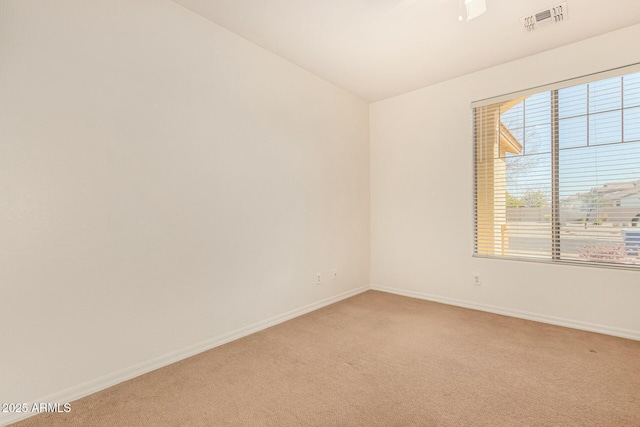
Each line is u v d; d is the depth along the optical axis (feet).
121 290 6.64
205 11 7.77
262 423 5.28
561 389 6.14
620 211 8.71
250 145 9.20
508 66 10.34
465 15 7.82
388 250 13.53
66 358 5.93
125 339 6.70
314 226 11.32
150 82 7.07
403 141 12.97
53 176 5.78
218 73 8.38
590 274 9.07
